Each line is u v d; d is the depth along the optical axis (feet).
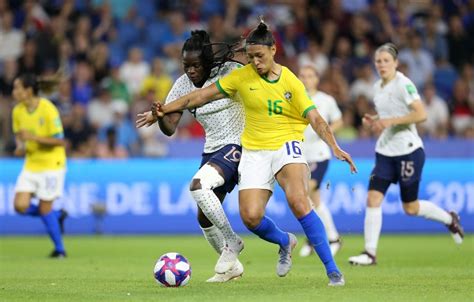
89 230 183.21
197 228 185.68
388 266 114.62
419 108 116.26
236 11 241.76
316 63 226.99
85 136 198.49
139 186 184.44
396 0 250.37
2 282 93.40
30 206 137.18
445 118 216.33
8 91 211.00
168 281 85.51
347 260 126.52
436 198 186.80
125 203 184.03
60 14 231.09
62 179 136.05
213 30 228.43
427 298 75.56
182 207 185.47
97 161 183.62
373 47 240.53
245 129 85.81
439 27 250.78
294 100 82.89
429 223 191.11
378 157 121.29
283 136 84.17
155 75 216.95
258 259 128.26
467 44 247.70
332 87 217.15
